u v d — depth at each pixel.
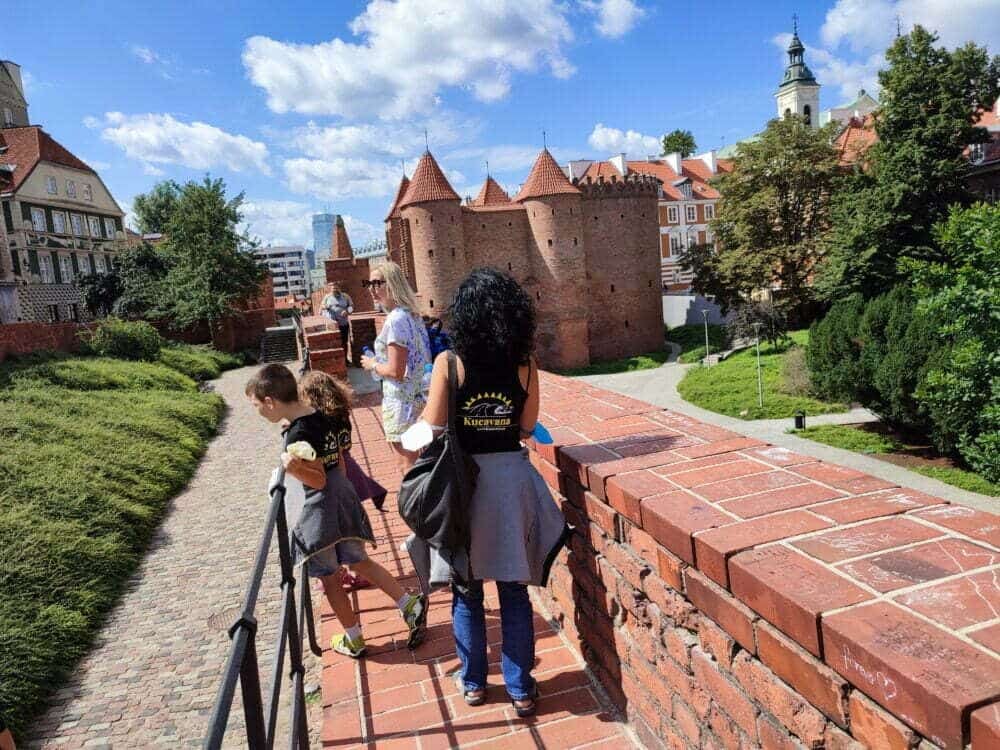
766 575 1.58
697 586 1.93
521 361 2.60
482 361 2.56
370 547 5.25
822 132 49.00
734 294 51.81
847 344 26.22
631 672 2.59
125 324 36.41
